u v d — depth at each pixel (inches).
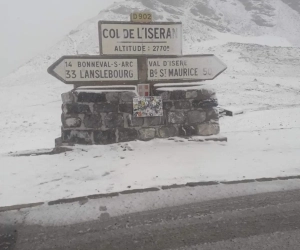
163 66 253.3
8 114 749.3
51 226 126.8
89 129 239.3
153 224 126.7
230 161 203.2
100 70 243.6
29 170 192.2
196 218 130.9
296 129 315.3
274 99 787.4
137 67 249.0
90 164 200.8
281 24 2635.3
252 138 270.7
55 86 1185.4
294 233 118.0
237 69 1248.8
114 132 242.1
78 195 154.8
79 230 123.3
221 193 155.0
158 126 249.4
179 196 152.0
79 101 236.7
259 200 146.9
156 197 151.3
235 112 574.6
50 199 150.9
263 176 176.7
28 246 112.9
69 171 188.9
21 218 133.3
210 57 259.3
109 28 242.7
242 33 2407.7
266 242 112.3
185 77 257.6
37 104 890.1
